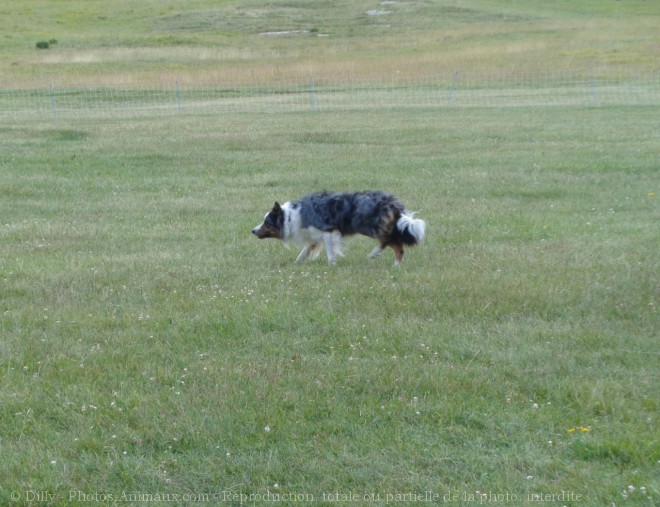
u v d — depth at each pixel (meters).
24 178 19.88
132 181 19.58
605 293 10.84
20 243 14.03
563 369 8.43
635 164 20.55
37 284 11.55
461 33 63.50
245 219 15.62
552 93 38.53
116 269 12.25
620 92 38.22
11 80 43.66
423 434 7.17
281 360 8.76
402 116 31.03
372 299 10.70
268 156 22.56
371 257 12.91
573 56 51.00
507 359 8.68
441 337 9.34
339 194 12.64
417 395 7.89
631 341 9.17
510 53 53.47
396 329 9.57
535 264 12.31
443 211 15.91
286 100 37.44
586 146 23.42
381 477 6.52
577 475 6.46
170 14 74.12
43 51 56.81
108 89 40.84
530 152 22.64
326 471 6.61
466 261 12.53
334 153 22.91
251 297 10.88
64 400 7.82
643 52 51.28
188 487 6.46
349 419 7.43
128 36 64.19
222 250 13.48
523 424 7.29
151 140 25.53
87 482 6.51
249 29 67.75
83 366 8.61
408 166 20.72
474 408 7.59
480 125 28.06
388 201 12.32
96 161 22.20
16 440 7.14
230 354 8.96
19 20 70.00
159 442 7.05
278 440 7.09
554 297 10.66
